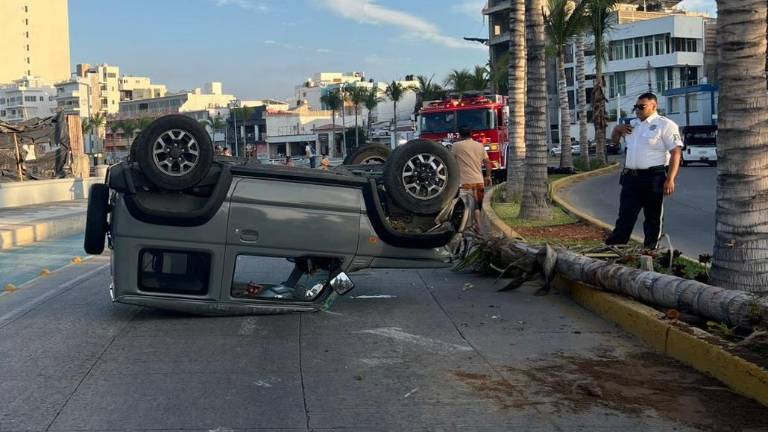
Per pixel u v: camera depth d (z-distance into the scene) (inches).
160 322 296.8
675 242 488.1
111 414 194.2
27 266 474.0
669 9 3506.4
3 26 6077.8
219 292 293.7
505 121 1078.4
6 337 277.0
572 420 189.8
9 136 1209.4
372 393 211.3
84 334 279.3
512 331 281.7
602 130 1537.9
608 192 898.1
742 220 265.3
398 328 287.1
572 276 333.7
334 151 3939.5
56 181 1002.7
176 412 195.6
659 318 259.3
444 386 217.3
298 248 294.0
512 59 725.9
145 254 292.8
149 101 5654.5
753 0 260.8
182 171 280.1
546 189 597.0
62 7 6471.5
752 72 263.9
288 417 192.4
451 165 302.7
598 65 1476.4
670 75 2923.2
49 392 211.9
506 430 183.3
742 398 202.8
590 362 239.6
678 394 207.3
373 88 3631.9
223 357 247.1
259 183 291.3
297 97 5723.4
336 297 348.2
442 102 1063.6
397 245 303.4
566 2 1304.1
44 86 5531.5
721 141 272.2
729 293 239.3
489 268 399.5
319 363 240.8
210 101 5600.4
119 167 283.6
